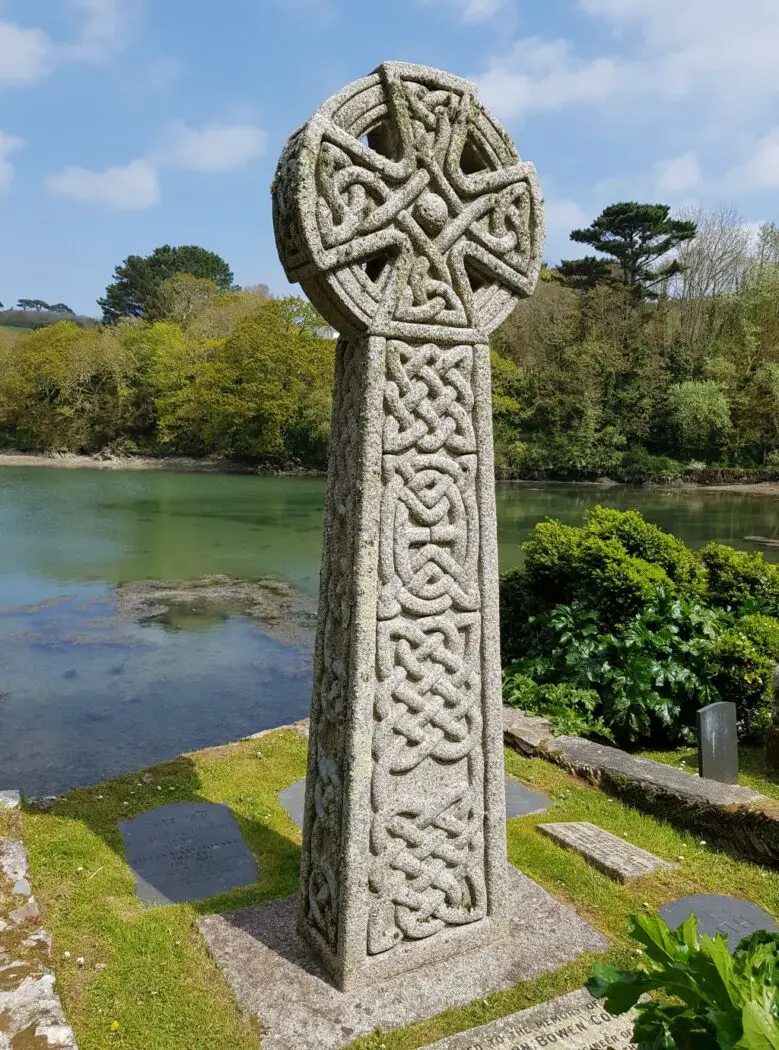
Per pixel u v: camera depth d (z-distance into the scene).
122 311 62.81
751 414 30.19
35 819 3.91
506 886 2.95
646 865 3.60
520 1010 2.57
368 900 2.67
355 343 2.65
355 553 2.58
